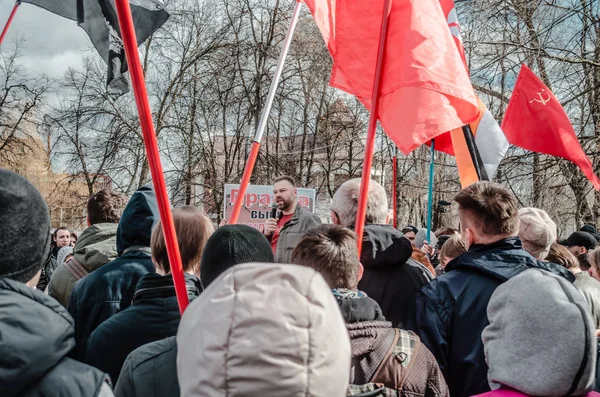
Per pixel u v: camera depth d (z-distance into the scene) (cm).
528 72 510
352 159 2261
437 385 183
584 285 314
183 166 2103
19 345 116
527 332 148
